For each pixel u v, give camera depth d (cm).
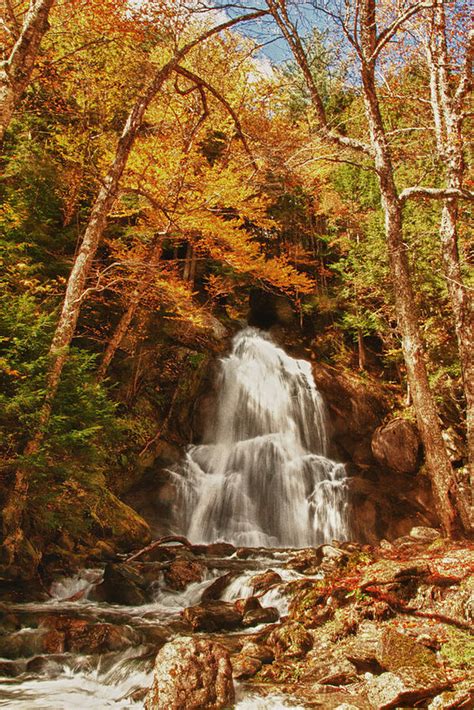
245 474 1630
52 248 1389
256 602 768
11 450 884
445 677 502
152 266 1143
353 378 1892
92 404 918
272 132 1459
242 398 1770
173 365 1683
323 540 1591
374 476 1723
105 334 1538
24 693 538
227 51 1450
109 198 1033
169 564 964
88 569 962
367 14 1170
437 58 1311
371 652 555
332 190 2078
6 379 835
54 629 663
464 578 673
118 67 1389
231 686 501
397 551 909
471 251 1742
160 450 1536
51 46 1278
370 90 1195
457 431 1789
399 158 1630
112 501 1183
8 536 857
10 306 908
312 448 1798
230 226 1307
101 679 581
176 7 1064
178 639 517
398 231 1155
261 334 2120
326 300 2172
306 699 502
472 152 1554
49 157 1394
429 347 1750
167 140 1341
